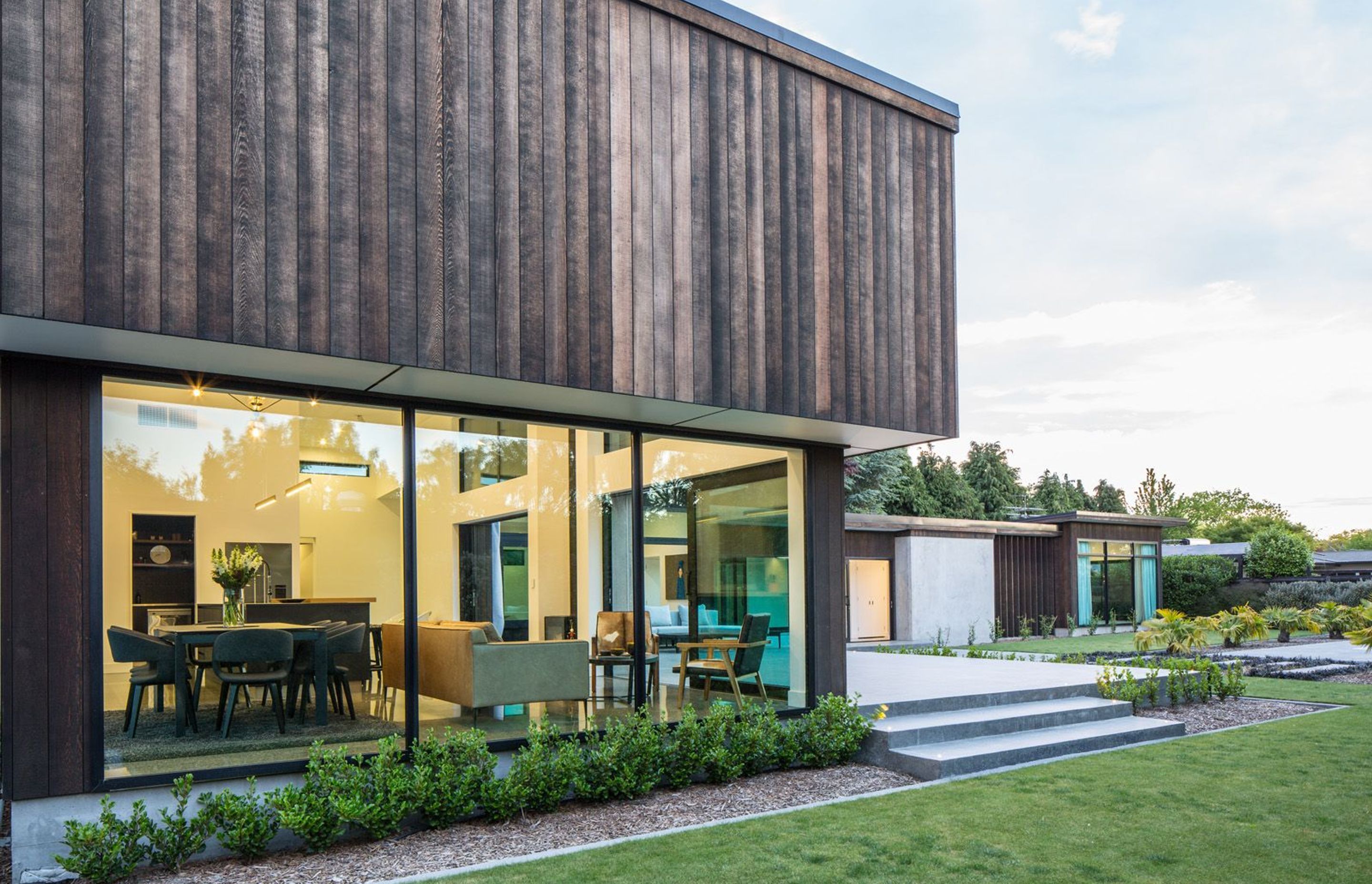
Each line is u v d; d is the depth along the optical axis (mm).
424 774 5590
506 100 5867
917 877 4590
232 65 4902
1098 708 9109
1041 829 5445
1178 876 4605
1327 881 4527
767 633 8156
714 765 6832
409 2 5539
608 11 6383
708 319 6668
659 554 7531
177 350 4980
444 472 6504
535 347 5848
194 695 5480
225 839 5020
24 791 4816
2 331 4508
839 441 8523
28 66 4344
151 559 5383
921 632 20562
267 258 4930
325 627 5934
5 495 4906
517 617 6742
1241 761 7375
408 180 5438
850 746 7500
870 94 7805
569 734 6809
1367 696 10891
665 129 6582
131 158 4578
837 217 7504
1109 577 24781
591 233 6156
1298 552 31062
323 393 6043
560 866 4777
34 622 4918
